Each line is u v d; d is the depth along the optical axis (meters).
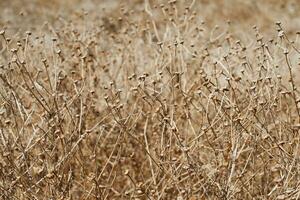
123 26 12.09
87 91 9.16
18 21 21.61
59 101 8.79
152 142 8.99
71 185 8.27
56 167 7.63
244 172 7.79
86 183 8.23
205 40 11.09
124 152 9.00
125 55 10.39
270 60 8.69
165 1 13.00
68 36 11.10
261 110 7.88
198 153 8.04
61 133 7.81
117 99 8.45
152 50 10.50
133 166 8.94
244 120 7.76
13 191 7.56
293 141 7.69
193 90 9.30
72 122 8.36
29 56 9.91
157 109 7.99
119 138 8.17
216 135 7.87
